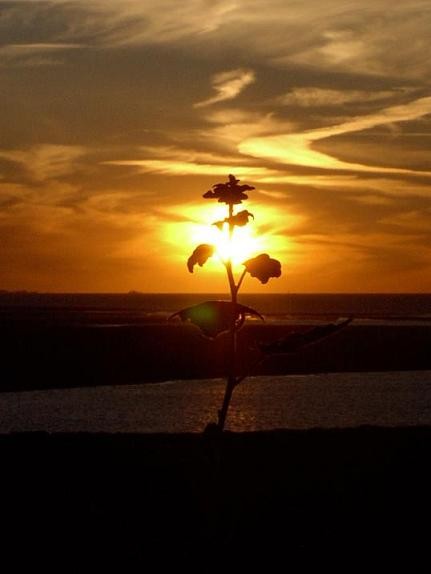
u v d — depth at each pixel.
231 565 9.12
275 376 41.50
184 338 53.03
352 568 9.12
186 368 43.03
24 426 25.77
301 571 8.98
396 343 55.50
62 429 25.03
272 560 9.26
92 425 25.80
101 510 11.16
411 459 14.09
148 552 9.52
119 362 44.47
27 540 9.95
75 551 9.55
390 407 29.89
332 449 14.83
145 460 13.68
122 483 12.38
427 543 9.92
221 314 7.98
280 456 14.13
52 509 11.14
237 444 14.80
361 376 41.72
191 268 7.88
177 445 14.79
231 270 7.93
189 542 9.73
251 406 30.14
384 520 10.82
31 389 36.06
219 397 32.94
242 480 12.39
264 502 11.36
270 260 7.86
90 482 12.48
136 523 10.58
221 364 44.22
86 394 34.25
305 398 32.50
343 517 10.96
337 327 7.93
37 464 13.48
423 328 70.19
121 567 9.11
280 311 146.50
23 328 60.25
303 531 10.31
